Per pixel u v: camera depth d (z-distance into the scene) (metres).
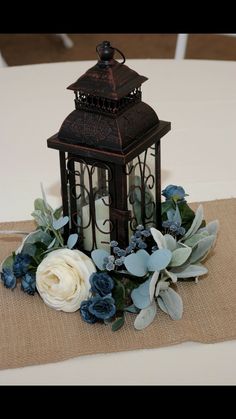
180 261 1.19
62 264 1.20
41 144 1.70
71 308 1.21
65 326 1.21
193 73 1.94
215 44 4.06
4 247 1.39
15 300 1.27
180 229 1.24
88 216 1.22
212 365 1.14
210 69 1.96
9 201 1.52
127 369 1.14
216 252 1.37
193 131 1.74
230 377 1.12
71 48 4.09
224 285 1.29
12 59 3.99
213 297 1.26
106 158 1.12
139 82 1.14
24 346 1.18
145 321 1.19
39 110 1.82
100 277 1.17
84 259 1.21
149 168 1.21
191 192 1.54
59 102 1.84
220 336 1.18
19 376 1.13
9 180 1.59
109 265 1.17
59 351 1.16
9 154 1.67
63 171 1.19
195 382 1.11
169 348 1.17
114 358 1.15
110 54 1.13
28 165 1.63
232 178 1.58
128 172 1.16
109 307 1.16
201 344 1.18
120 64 1.14
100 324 1.21
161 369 1.13
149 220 1.26
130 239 1.22
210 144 1.69
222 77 1.93
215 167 1.62
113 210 1.17
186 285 1.29
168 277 1.21
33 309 1.25
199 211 1.25
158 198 1.25
